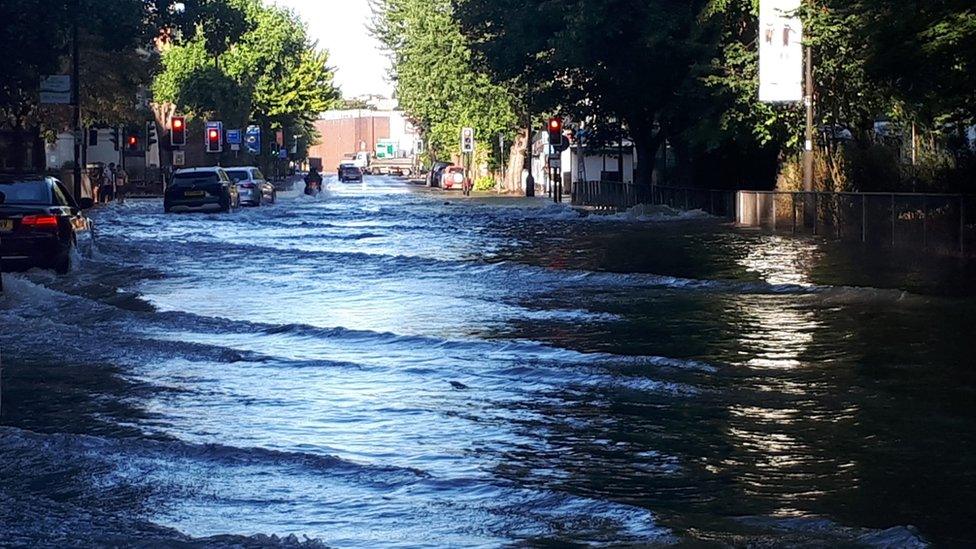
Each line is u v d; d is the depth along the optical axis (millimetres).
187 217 52406
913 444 9883
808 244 31984
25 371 13578
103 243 34500
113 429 10672
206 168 57062
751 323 17250
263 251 31500
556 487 8719
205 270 26297
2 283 19344
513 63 59312
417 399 12023
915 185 33469
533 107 62219
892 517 7828
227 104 99000
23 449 9719
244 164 100750
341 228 43719
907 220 28969
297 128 150000
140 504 8242
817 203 35344
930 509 8016
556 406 11641
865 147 39406
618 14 49344
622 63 51375
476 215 54250
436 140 112938
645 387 12516
